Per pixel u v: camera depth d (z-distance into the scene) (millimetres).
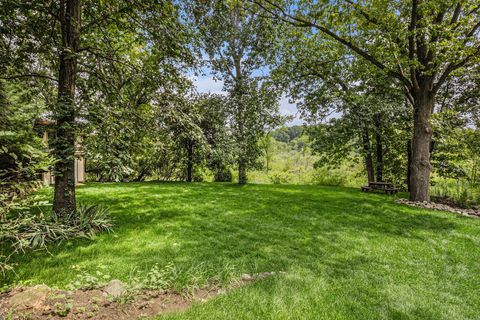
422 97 8391
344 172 17062
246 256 3877
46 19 5598
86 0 5914
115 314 2377
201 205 7434
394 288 3025
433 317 2504
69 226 4629
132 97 7129
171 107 6449
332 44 10594
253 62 13398
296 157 26422
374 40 8156
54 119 5039
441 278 3338
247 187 11781
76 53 4863
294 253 4039
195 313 2422
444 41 6938
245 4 9562
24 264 3480
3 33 4828
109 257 3760
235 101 13484
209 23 10703
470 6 7031
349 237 4863
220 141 13086
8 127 4637
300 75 12109
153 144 6762
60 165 4906
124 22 6188
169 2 5727
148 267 3420
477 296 2922
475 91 10680
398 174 14312
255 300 2662
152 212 6484
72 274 3230
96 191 9391
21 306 2381
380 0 7730
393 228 5469
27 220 3129
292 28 10148
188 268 3377
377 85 12289
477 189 9422
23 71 5531
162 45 6035
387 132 12500
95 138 4844
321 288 2959
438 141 10492
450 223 5879
